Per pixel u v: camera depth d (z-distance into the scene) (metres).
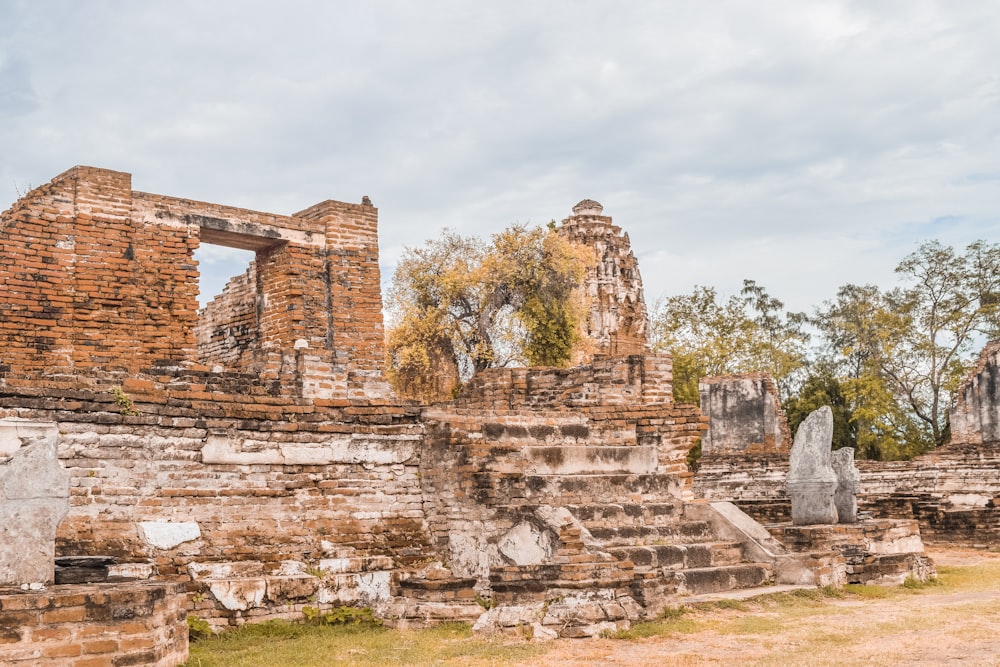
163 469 15.00
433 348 40.91
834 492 21.84
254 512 15.75
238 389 18.56
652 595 14.77
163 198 20.20
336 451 16.69
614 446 19.39
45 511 11.04
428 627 14.45
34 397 14.00
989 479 35.91
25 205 18.55
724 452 44.09
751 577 17.77
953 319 52.62
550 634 13.46
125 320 19.33
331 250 22.64
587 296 46.50
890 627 14.30
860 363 61.84
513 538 15.57
